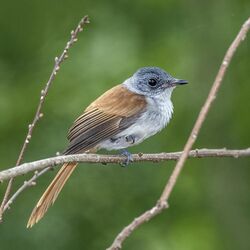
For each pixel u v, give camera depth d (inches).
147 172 629.6
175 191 637.9
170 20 681.6
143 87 417.1
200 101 645.9
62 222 596.1
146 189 625.3
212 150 338.0
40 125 625.6
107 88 633.6
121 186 622.8
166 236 625.0
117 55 655.8
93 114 397.7
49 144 612.7
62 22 680.4
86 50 661.3
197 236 627.5
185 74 653.9
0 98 644.1
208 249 619.8
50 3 678.5
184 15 677.9
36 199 587.2
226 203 629.0
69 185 614.9
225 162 633.6
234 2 665.0
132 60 652.1
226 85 647.8
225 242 619.2
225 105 644.7
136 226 241.8
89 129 393.7
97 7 682.8
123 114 399.2
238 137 639.1
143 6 682.2
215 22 663.1
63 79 649.6
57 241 589.9
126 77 638.5
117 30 672.4
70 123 622.5
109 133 395.2
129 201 622.5
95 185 617.9
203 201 636.7
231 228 622.2
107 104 401.4
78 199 610.5
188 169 643.5
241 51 660.1
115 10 682.8
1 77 665.0
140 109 404.2
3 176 291.1
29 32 677.9
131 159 352.2
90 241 603.5
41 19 678.5
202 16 668.1
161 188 626.8
